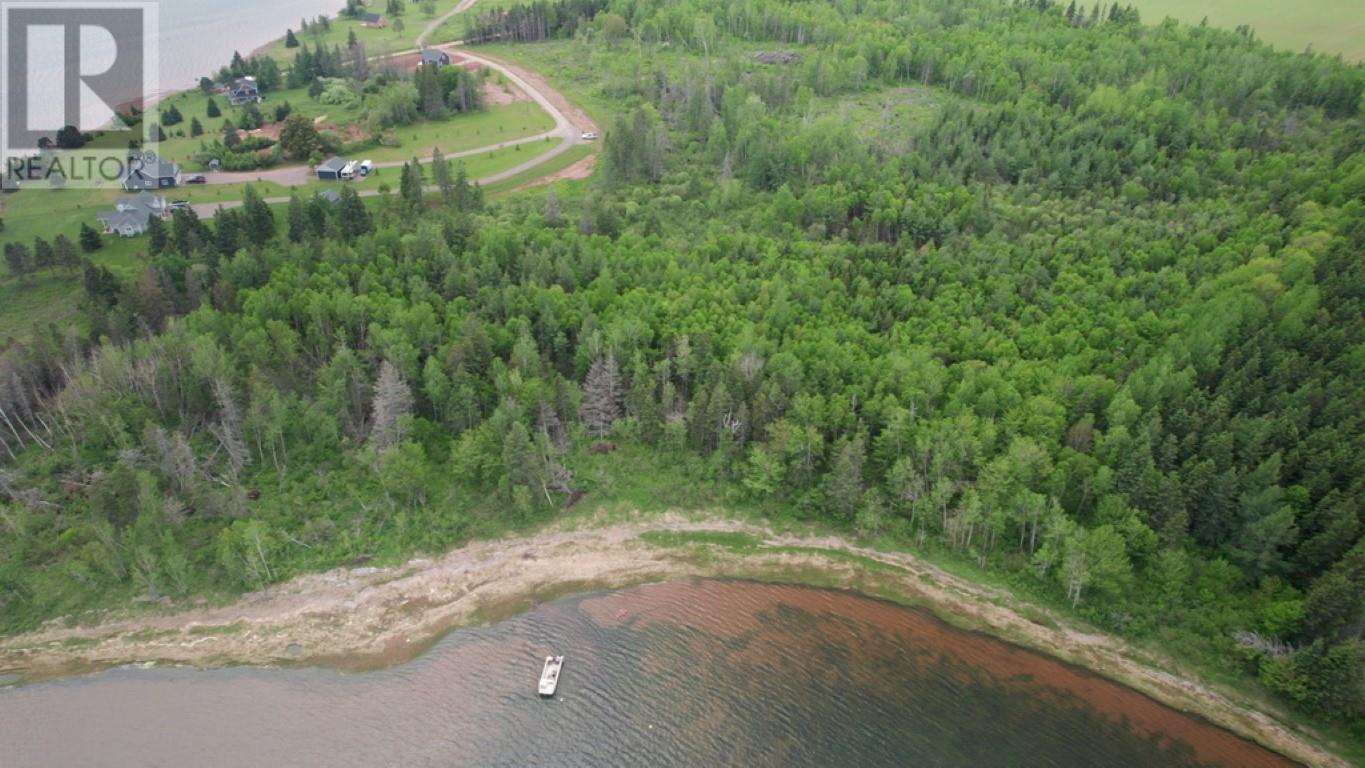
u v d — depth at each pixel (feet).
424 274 571.28
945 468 450.30
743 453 485.56
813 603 424.05
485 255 580.71
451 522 453.17
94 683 379.76
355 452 477.77
